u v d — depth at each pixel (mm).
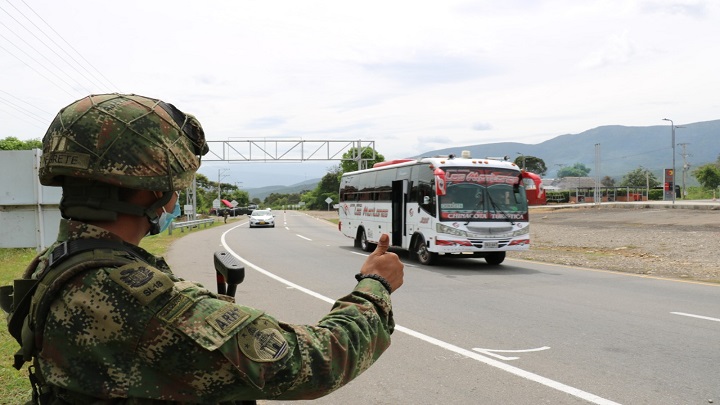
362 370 1512
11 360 5863
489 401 5070
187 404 1320
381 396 5242
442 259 18062
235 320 1312
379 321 1581
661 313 8922
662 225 30516
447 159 15891
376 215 20109
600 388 5375
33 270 1494
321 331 1453
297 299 10484
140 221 1452
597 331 7719
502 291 11227
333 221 57781
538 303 9875
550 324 8180
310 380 1380
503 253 16359
